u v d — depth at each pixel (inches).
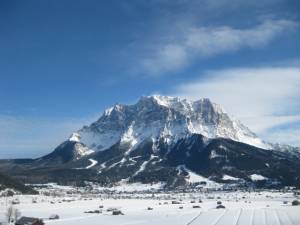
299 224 7032.5
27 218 7057.1
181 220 7726.4
